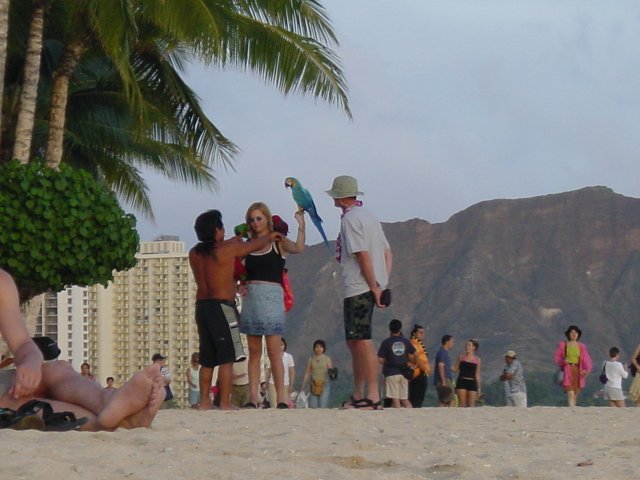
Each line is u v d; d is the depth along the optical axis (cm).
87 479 483
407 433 799
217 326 1124
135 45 1884
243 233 1183
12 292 652
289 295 1205
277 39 1767
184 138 2156
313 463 580
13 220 1413
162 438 631
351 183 1083
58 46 2103
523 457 659
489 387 5628
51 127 1783
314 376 1833
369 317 1071
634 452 705
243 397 1488
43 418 638
